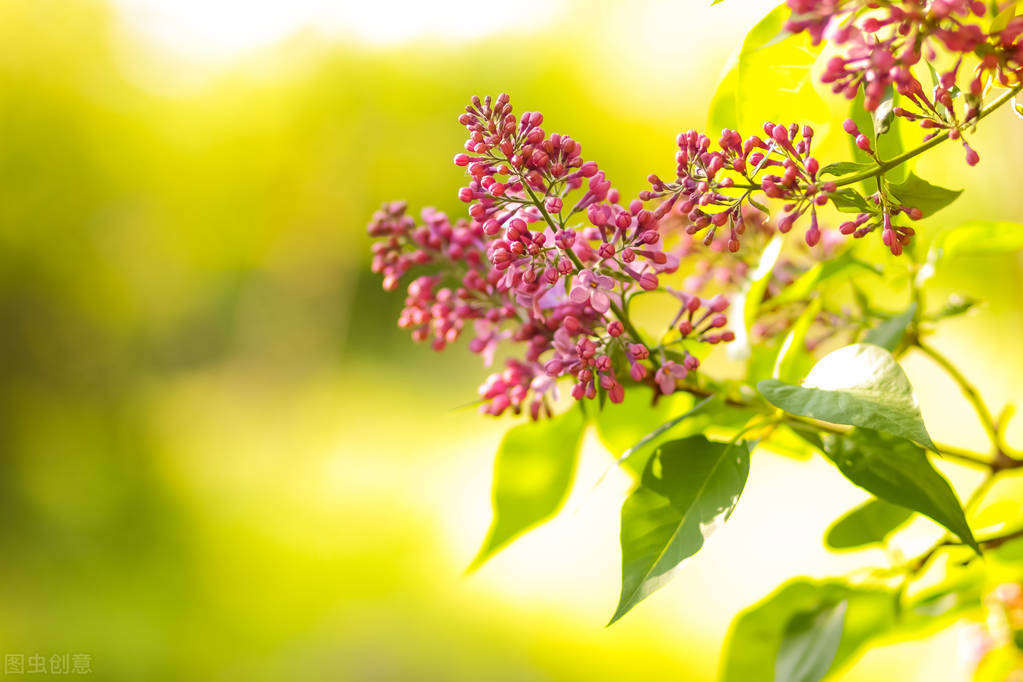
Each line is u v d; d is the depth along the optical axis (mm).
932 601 926
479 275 907
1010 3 803
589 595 3820
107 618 3836
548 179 846
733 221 830
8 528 4660
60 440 5434
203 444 6543
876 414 816
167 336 7195
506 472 930
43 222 5520
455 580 4180
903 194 815
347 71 7770
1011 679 977
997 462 912
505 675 3348
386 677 3332
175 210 6828
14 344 5406
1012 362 3219
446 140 7969
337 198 7852
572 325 852
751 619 913
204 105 7125
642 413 933
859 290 942
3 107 5375
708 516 833
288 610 3895
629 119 8227
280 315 7930
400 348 8633
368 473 6023
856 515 911
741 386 912
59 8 5504
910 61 790
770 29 858
